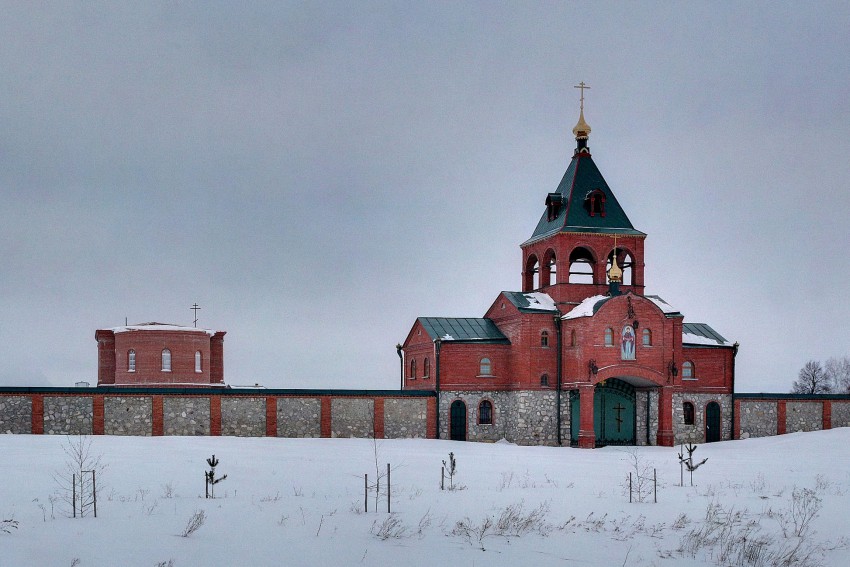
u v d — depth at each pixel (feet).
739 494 110.22
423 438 210.59
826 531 85.40
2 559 61.82
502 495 104.32
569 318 208.64
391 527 78.23
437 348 214.28
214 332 269.85
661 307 216.95
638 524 86.53
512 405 213.25
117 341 255.91
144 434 195.93
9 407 191.11
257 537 72.84
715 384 229.86
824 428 238.07
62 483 105.50
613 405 216.54
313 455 155.22
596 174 225.76
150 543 68.80
